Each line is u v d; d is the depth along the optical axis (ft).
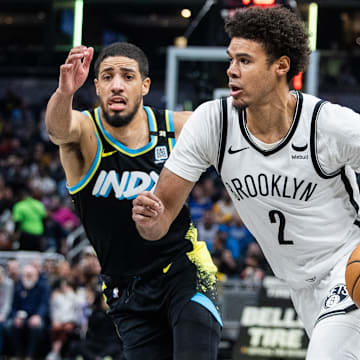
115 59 13.32
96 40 91.76
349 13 88.63
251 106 11.40
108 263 13.89
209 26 37.86
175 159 12.02
